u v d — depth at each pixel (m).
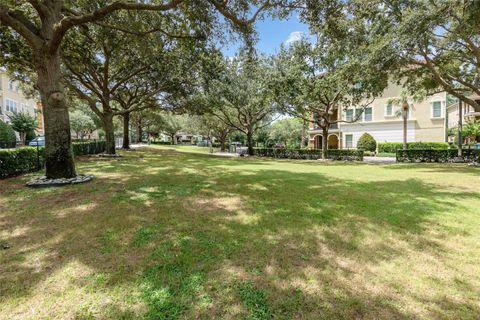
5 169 7.62
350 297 2.21
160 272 2.59
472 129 22.81
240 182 7.61
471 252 3.05
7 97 29.92
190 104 19.03
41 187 6.47
